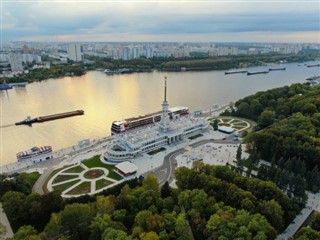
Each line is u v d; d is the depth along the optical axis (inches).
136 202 5767.7
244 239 4441.4
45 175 7829.7
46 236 4997.5
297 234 4810.5
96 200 6067.9
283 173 6633.9
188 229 5270.7
